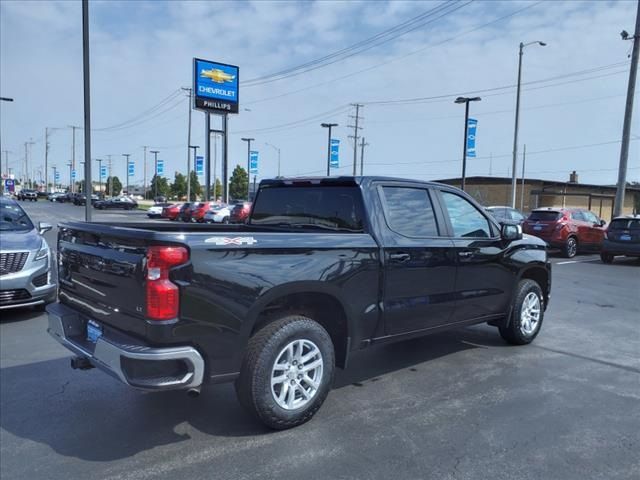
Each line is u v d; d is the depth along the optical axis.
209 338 3.41
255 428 3.91
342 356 4.29
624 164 22.02
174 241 3.25
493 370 5.30
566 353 5.92
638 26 21.30
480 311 5.54
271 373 3.70
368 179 4.57
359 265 4.20
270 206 5.32
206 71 40.00
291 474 3.27
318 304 4.20
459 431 3.88
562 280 11.81
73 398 4.48
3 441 3.70
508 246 5.81
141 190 139.75
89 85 16.56
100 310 3.77
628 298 9.56
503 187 52.47
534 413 4.22
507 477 3.25
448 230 5.11
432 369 5.32
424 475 3.26
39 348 5.97
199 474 3.26
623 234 15.21
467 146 35.62
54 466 3.36
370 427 3.94
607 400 4.51
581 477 3.25
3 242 7.14
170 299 3.23
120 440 3.72
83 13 16.23
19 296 7.05
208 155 43.31
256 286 3.57
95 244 3.87
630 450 3.60
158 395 4.56
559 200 51.28
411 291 4.67
